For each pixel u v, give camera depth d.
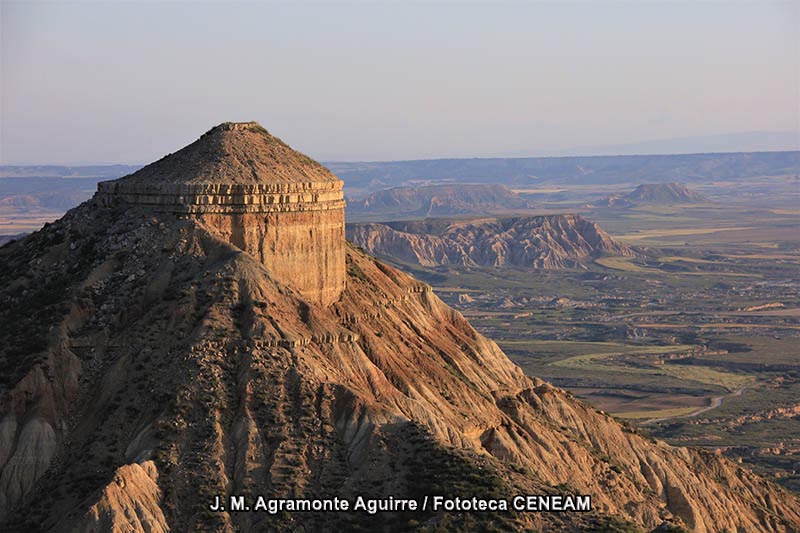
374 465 90.38
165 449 88.94
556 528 87.69
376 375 100.88
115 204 107.88
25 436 91.69
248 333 95.44
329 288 109.75
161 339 96.12
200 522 85.50
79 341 97.00
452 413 109.31
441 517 86.50
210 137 110.06
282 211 105.12
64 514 86.50
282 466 89.19
